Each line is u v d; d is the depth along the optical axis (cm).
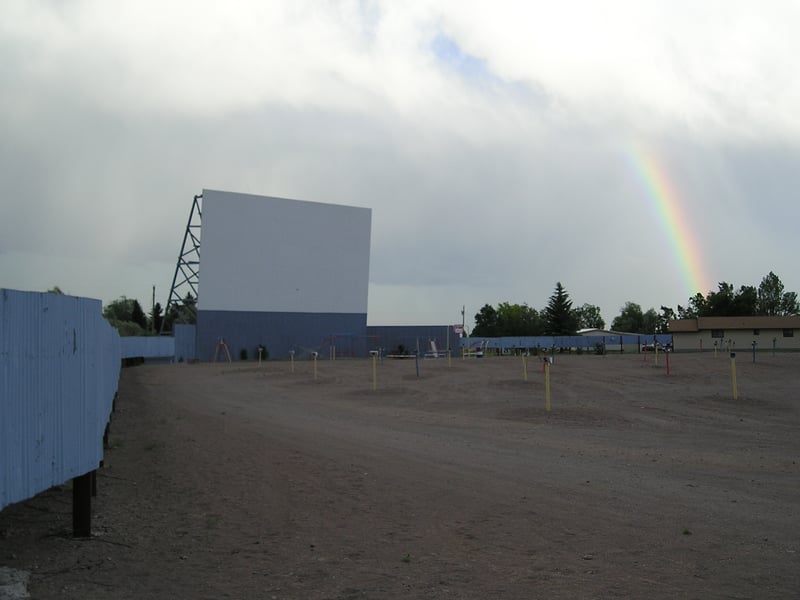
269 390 3309
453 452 1394
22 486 601
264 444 1488
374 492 1003
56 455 667
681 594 578
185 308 7719
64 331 685
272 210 7481
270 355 7488
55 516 853
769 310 12631
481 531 791
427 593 584
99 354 813
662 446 1509
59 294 677
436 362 5584
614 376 3694
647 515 862
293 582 615
